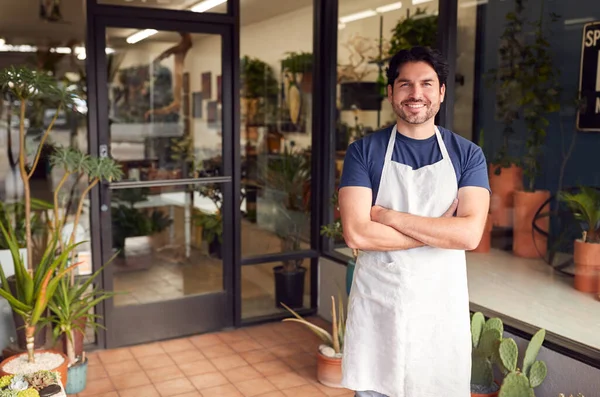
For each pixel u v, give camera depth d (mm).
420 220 2152
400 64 2156
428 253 2229
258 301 4664
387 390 2277
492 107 3725
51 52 8273
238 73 4320
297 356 4016
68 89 3738
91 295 3598
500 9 3680
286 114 4609
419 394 2275
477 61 3691
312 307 4852
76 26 8031
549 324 3158
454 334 2262
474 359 2939
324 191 4742
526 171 3582
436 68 2139
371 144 2287
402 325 2221
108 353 4074
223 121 4340
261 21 4402
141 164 4125
